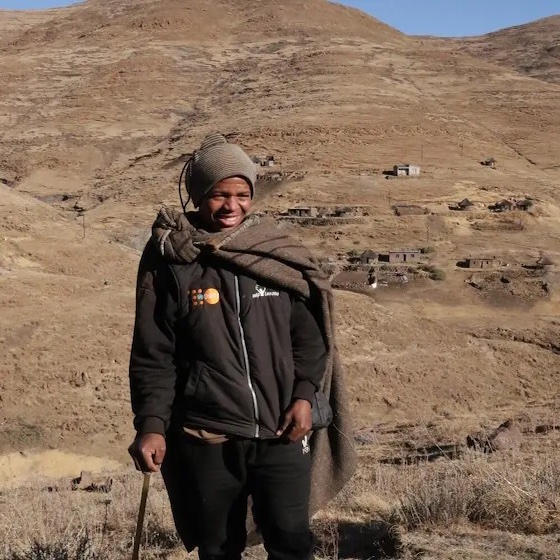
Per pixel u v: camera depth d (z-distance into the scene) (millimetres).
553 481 5941
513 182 119188
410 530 5512
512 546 4969
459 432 16703
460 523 5535
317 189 111500
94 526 6488
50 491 12156
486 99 172500
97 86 190625
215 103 180875
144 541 6348
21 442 32500
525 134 152250
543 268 81125
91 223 102250
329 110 153750
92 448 33188
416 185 113750
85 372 36656
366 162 127375
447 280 78312
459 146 138625
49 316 40375
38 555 4691
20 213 61062
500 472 6203
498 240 93625
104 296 45062
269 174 119062
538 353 47781
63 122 171250
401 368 43219
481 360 46469
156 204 114500
